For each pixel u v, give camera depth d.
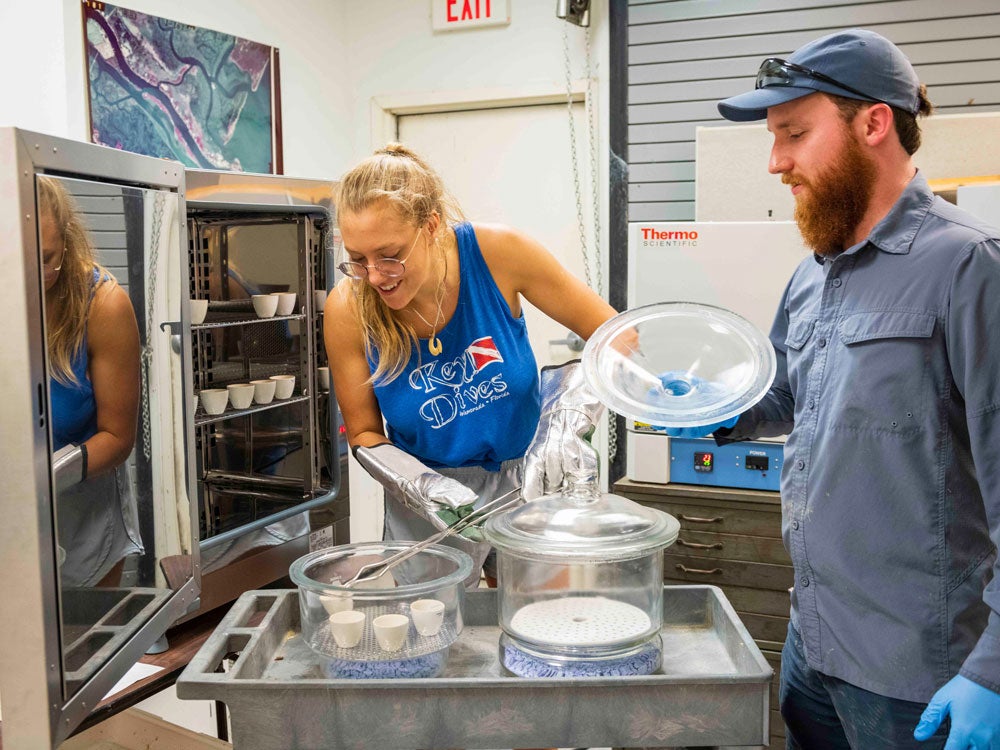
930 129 2.47
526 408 1.75
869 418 1.19
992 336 1.08
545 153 3.68
